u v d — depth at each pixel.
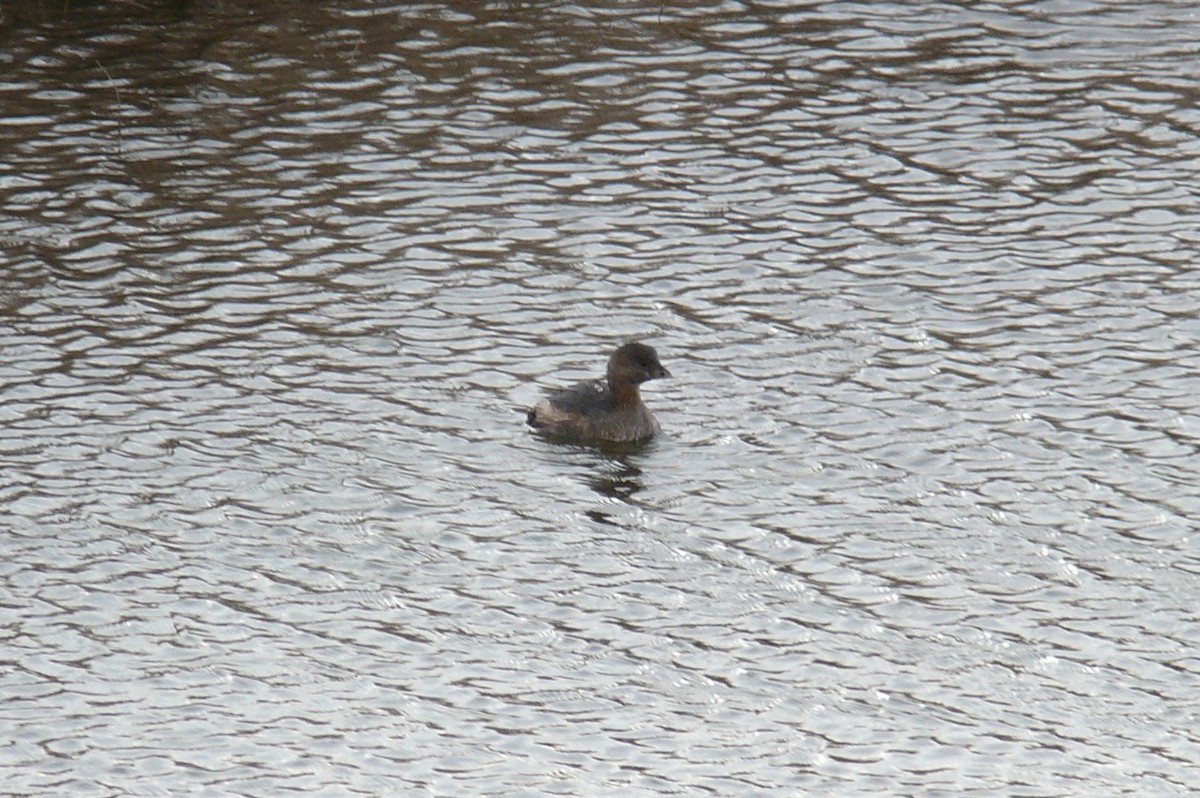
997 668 15.47
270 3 28.09
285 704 14.98
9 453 18.36
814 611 16.23
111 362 20.06
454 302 21.39
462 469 18.39
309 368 20.08
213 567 16.73
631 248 22.50
